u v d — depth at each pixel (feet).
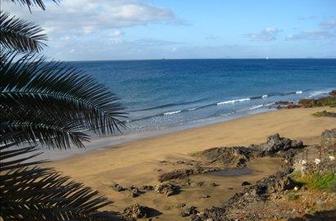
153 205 50.96
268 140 75.20
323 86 265.54
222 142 88.38
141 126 113.39
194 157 74.43
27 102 19.24
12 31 20.44
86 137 21.83
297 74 392.27
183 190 55.62
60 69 19.77
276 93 218.59
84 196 16.08
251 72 419.95
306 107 149.48
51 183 15.98
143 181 61.00
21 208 15.21
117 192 55.67
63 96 19.58
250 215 43.14
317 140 86.38
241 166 67.31
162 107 157.69
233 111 147.23
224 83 277.03
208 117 132.67
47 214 15.34
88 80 20.01
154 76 336.90
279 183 47.98
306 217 38.70
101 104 19.99
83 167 70.03
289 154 70.28
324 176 46.11
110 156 77.61
